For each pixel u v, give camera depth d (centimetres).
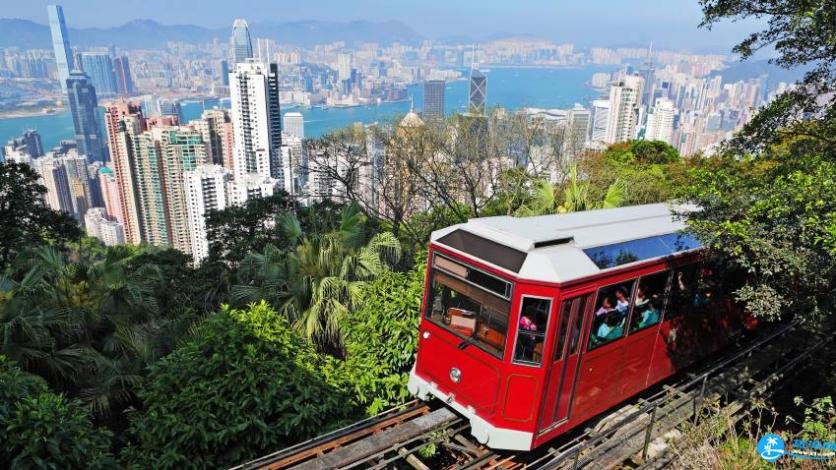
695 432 704
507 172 2078
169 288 1742
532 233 723
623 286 756
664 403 898
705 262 899
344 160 2438
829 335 820
